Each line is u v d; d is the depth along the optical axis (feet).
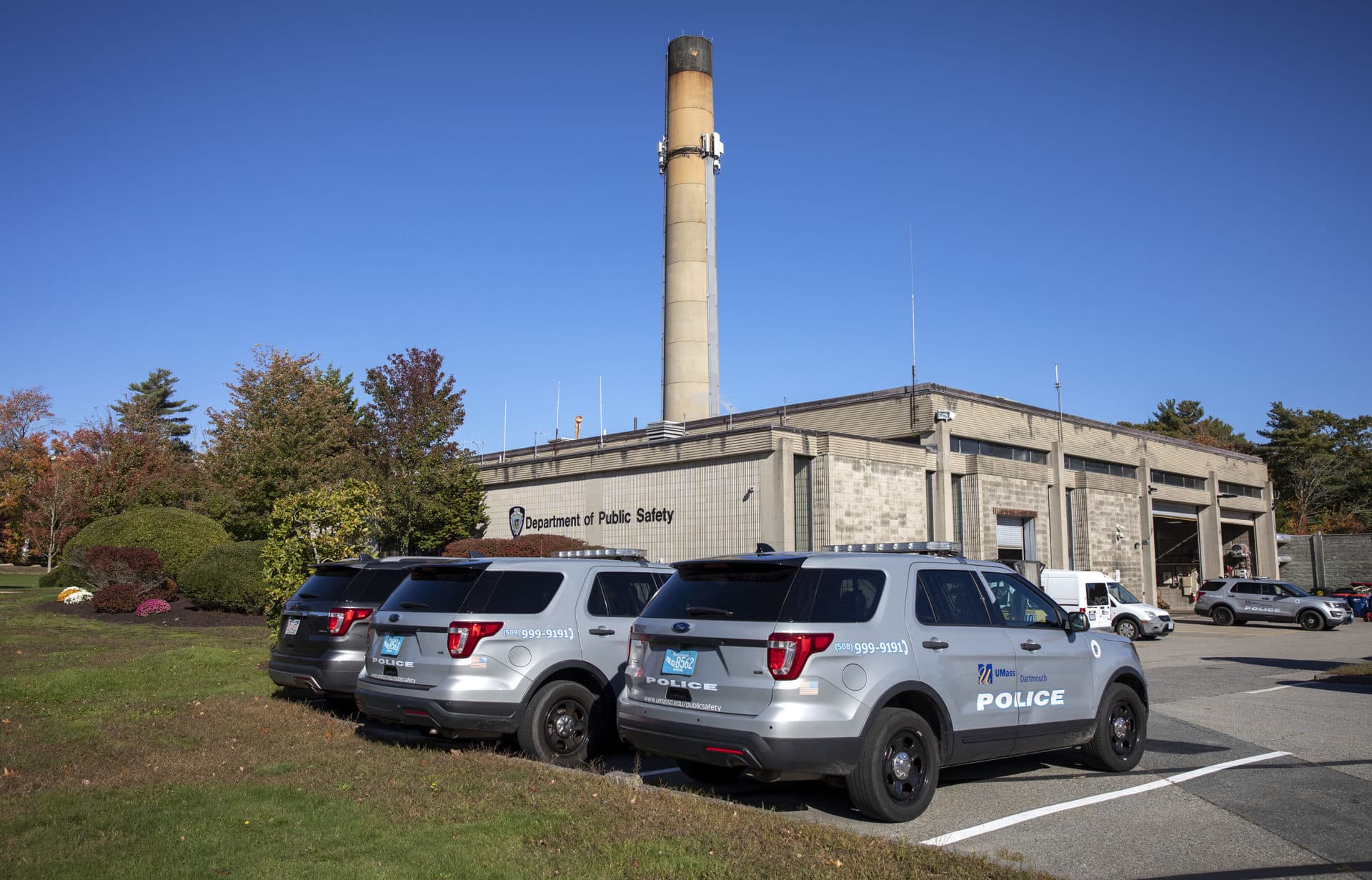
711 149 142.61
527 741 28.94
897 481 94.73
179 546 92.38
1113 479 126.31
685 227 140.77
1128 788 26.17
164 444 180.14
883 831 21.85
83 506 153.17
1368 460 232.12
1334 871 18.81
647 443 96.78
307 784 25.31
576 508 105.50
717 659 22.77
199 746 30.78
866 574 23.95
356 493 60.59
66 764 28.04
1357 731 34.65
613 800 23.13
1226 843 20.76
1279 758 29.96
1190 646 81.41
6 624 71.10
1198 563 154.92
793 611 22.31
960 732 24.13
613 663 30.91
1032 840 21.07
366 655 32.04
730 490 89.04
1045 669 26.53
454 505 104.32
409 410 101.40
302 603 37.35
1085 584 88.84
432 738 32.27
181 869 18.33
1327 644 82.84
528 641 29.37
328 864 18.62
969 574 26.37
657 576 33.45
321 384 123.13
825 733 21.58
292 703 39.09
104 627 70.44
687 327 138.00
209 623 74.59
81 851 19.49
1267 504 172.24
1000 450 110.73
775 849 19.19
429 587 30.71
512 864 18.47
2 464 177.37
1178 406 301.22
